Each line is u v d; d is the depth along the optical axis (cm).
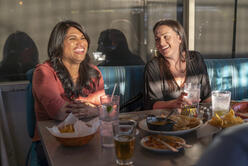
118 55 252
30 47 222
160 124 110
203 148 97
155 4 256
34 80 168
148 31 257
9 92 214
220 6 281
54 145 103
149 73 199
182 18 268
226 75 262
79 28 181
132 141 85
